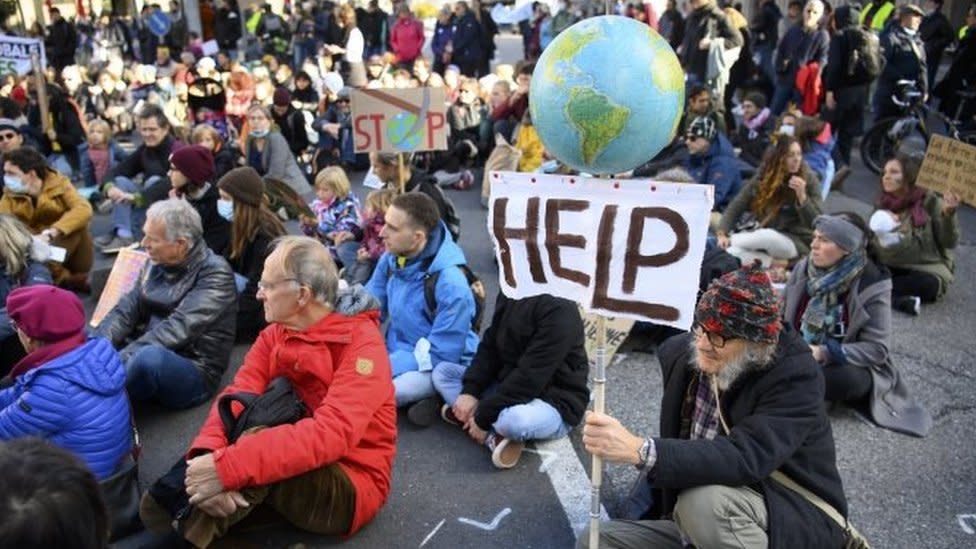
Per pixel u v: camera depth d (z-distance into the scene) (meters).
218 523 2.75
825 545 2.37
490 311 5.54
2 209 5.72
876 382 3.87
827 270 3.86
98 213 8.11
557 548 3.08
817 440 2.43
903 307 5.38
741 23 11.13
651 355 4.79
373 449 3.02
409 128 5.47
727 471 2.30
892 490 3.42
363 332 2.96
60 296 2.98
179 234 3.94
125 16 19.70
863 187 8.54
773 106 10.48
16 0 18.88
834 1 13.67
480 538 3.12
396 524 3.20
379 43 16.75
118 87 12.01
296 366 2.94
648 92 2.12
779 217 5.65
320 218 5.98
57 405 2.91
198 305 3.99
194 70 11.26
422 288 3.94
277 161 7.67
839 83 8.74
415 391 3.87
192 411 4.10
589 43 2.13
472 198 8.84
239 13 18.59
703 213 2.28
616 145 2.20
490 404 3.53
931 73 10.98
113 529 2.99
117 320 4.13
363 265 5.36
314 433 2.72
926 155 4.83
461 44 14.82
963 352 4.79
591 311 2.46
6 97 9.09
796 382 2.39
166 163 6.83
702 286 4.70
